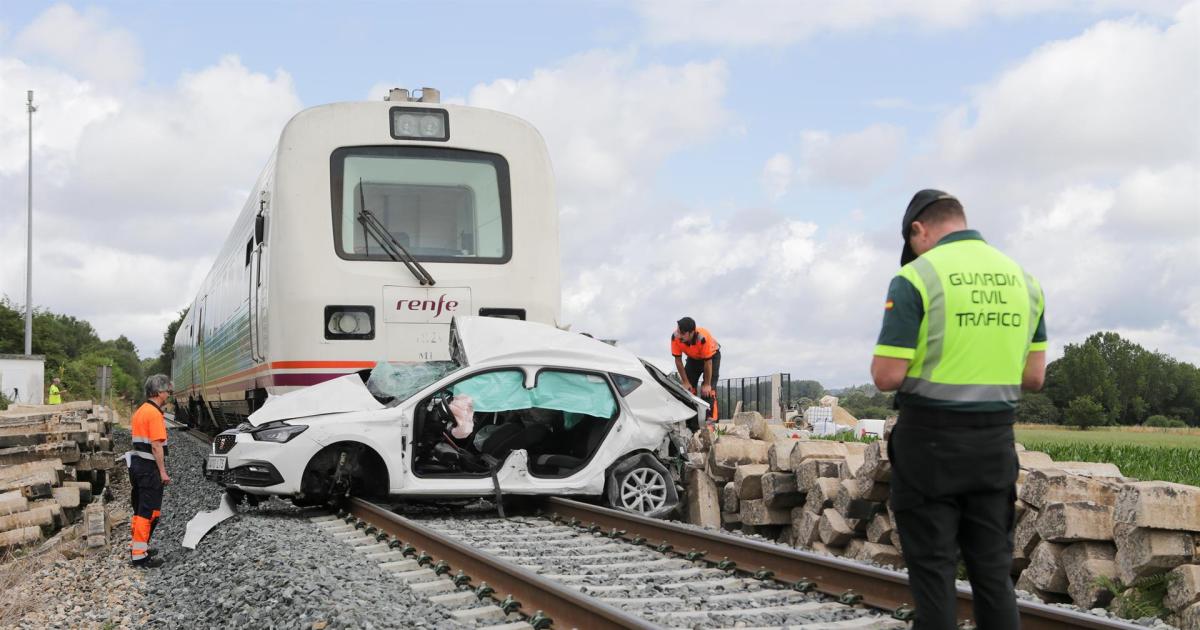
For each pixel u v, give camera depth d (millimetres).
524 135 11898
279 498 10594
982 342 3656
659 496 10062
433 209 11359
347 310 10852
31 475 11953
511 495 10078
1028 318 3760
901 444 3779
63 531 10578
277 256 10977
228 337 16547
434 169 11438
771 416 21375
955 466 3648
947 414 3654
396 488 9320
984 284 3695
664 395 10180
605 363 10055
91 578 8609
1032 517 6695
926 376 3688
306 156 11086
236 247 15859
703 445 11070
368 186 11195
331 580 6266
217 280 19328
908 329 3652
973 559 3793
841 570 5961
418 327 11023
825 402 25266
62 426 15977
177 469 17281
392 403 9742
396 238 11180
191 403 27953
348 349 10828
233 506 10023
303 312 10781
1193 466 10844
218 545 8484
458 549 6695
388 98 11969
